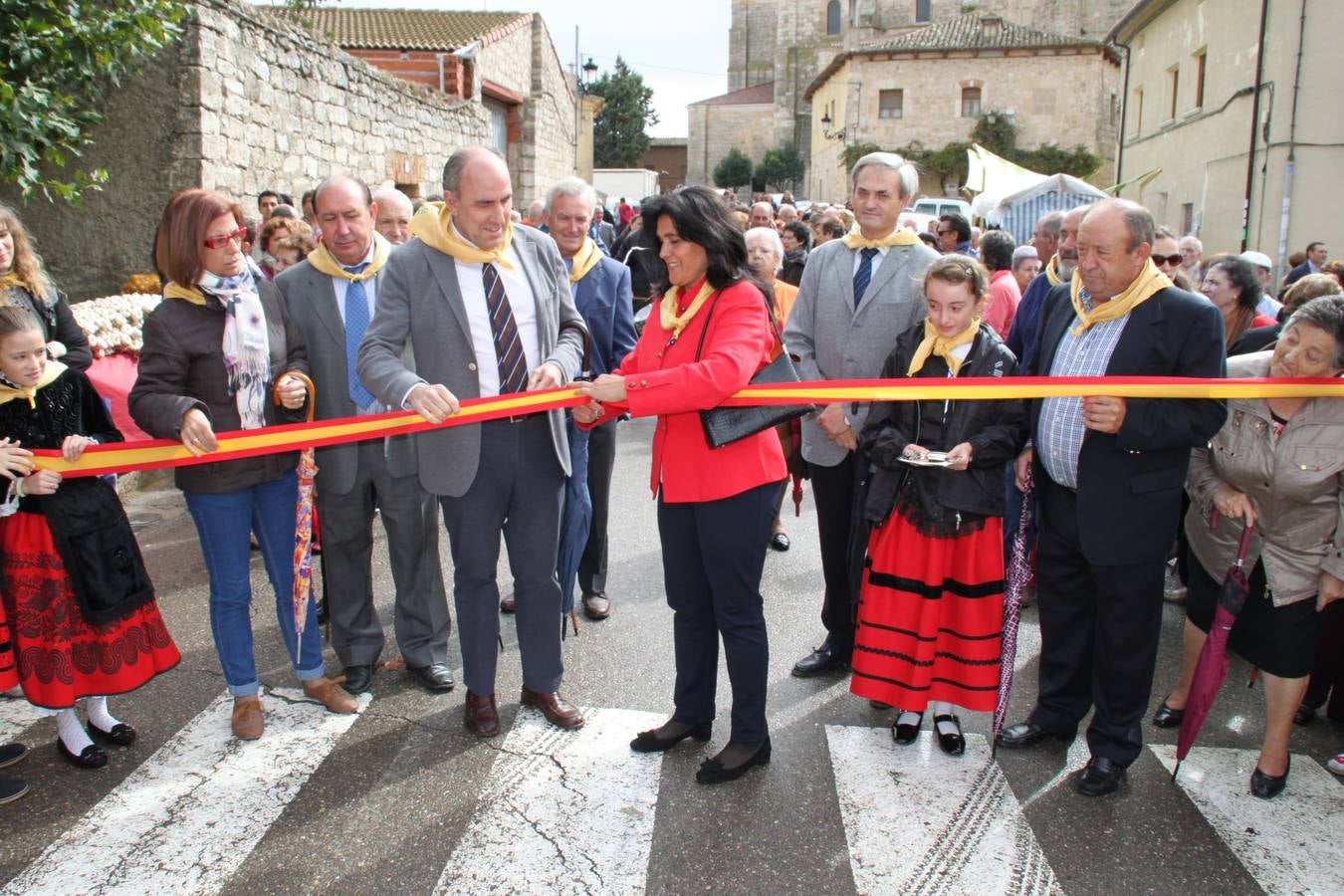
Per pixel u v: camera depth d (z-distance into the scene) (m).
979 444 3.47
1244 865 3.04
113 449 3.35
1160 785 3.48
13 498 3.29
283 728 3.82
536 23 20.22
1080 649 3.69
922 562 3.58
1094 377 3.26
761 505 3.33
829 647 4.36
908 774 3.53
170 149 8.21
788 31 54.88
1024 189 13.89
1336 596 3.22
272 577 3.84
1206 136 18.55
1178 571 5.17
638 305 6.69
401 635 4.21
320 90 10.55
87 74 7.18
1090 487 3.34
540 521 3.72
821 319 4.22
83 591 3.39
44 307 3.59
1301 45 15.05
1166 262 5.55
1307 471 3.17
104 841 3.09
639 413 3.12
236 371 3.55
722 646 4.68
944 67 37.12
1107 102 37.06
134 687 3.56
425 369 3.61
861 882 2.94
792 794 3.39
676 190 3.25
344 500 3.99
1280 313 5.55
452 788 3.41
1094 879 2.97
